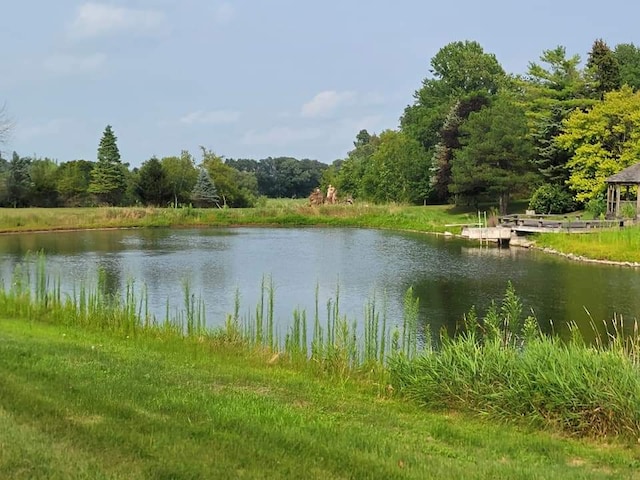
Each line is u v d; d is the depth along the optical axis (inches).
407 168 3159.5
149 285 1154.0
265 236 2203.5
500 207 2554.1
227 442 308.5
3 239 2068.2
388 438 352.5
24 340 547.2
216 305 971.9
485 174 2431.1
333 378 512.7
